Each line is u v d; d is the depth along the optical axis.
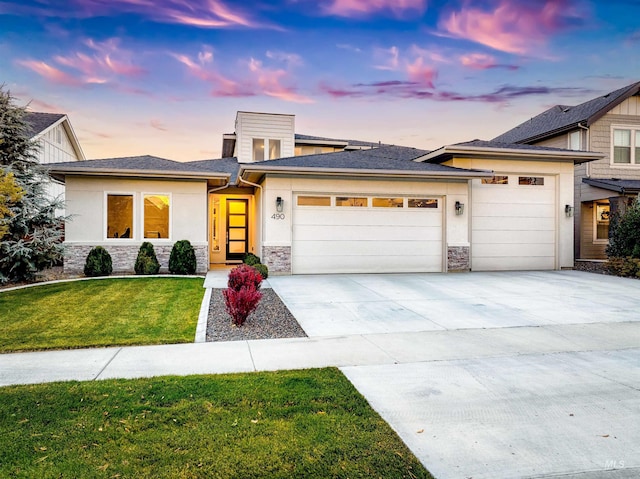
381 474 2.68
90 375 4.46
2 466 2.70
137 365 4.80
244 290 6.95
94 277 11.43
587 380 4.39
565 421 3.46
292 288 10.15
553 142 18.12
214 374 4.50
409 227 13.27
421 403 3.79
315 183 12.63
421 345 5.68
